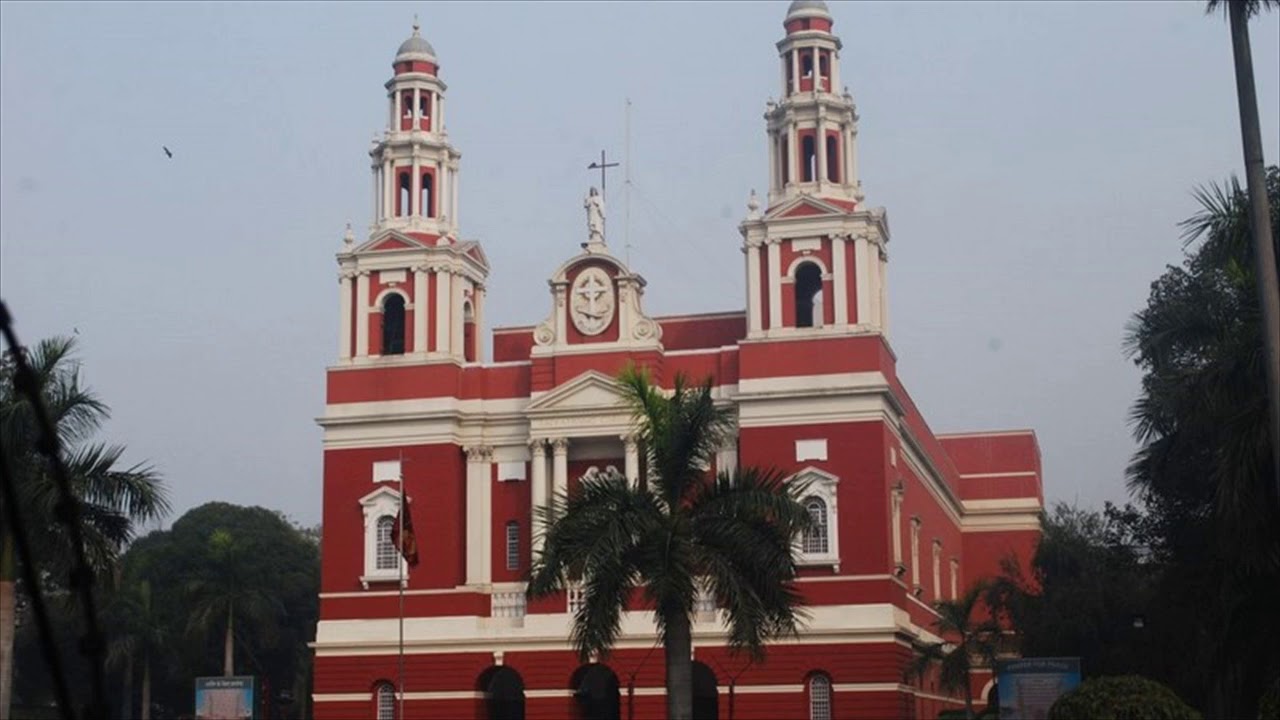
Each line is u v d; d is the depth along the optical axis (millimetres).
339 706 63719
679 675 36562
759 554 36688
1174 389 36656
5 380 38906
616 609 36688
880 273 64688
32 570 10227
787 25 66938
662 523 36594
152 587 90250
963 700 81250
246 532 94812
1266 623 35688
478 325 69812
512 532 64750
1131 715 28516
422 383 65312
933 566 76812
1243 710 36875
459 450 65375
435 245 67250
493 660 62594
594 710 66438
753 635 36094
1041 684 38125
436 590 63594
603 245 65562
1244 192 33250
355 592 64500
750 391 61844
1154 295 56344
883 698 58906
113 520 40438
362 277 67125
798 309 66188
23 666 87125
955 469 92000
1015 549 92000
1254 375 32500
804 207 63031
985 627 62562
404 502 57062
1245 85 27844
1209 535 37188
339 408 65812
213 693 49000
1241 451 31094
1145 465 40125
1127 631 57031
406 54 69750
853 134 65750
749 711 60000
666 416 38031
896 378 66250
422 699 62938
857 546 60188
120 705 92500
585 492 37344
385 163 68688
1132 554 55812
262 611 80562
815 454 61062
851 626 59438
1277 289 27172
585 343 64688
